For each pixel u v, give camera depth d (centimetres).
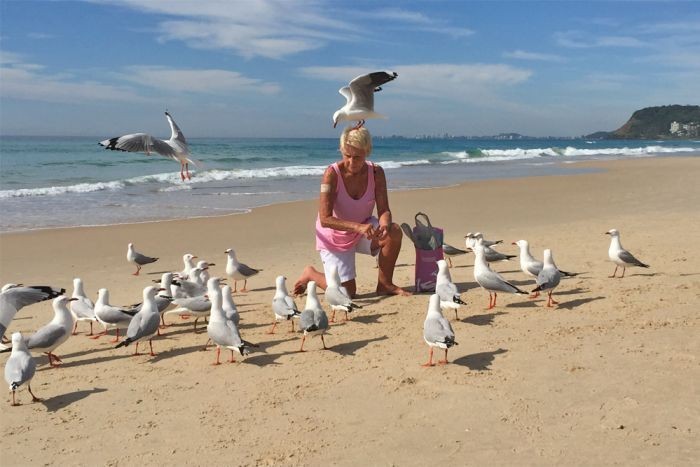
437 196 1015
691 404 232
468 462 199
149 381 285
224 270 518
